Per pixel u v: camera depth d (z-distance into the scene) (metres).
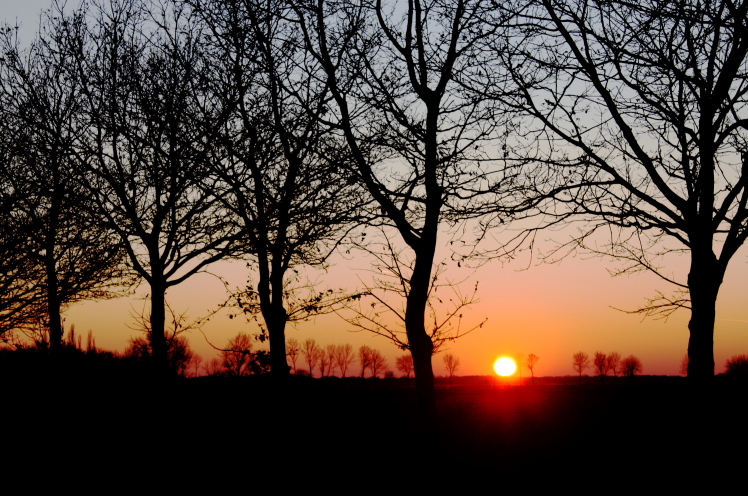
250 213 10.23
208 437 10.61
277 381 11.75
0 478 8.41
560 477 9.51
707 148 9.30
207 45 10.88
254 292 13.62
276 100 10.18
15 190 12.87
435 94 9.33
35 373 12.27
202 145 10.16
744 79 9.02
